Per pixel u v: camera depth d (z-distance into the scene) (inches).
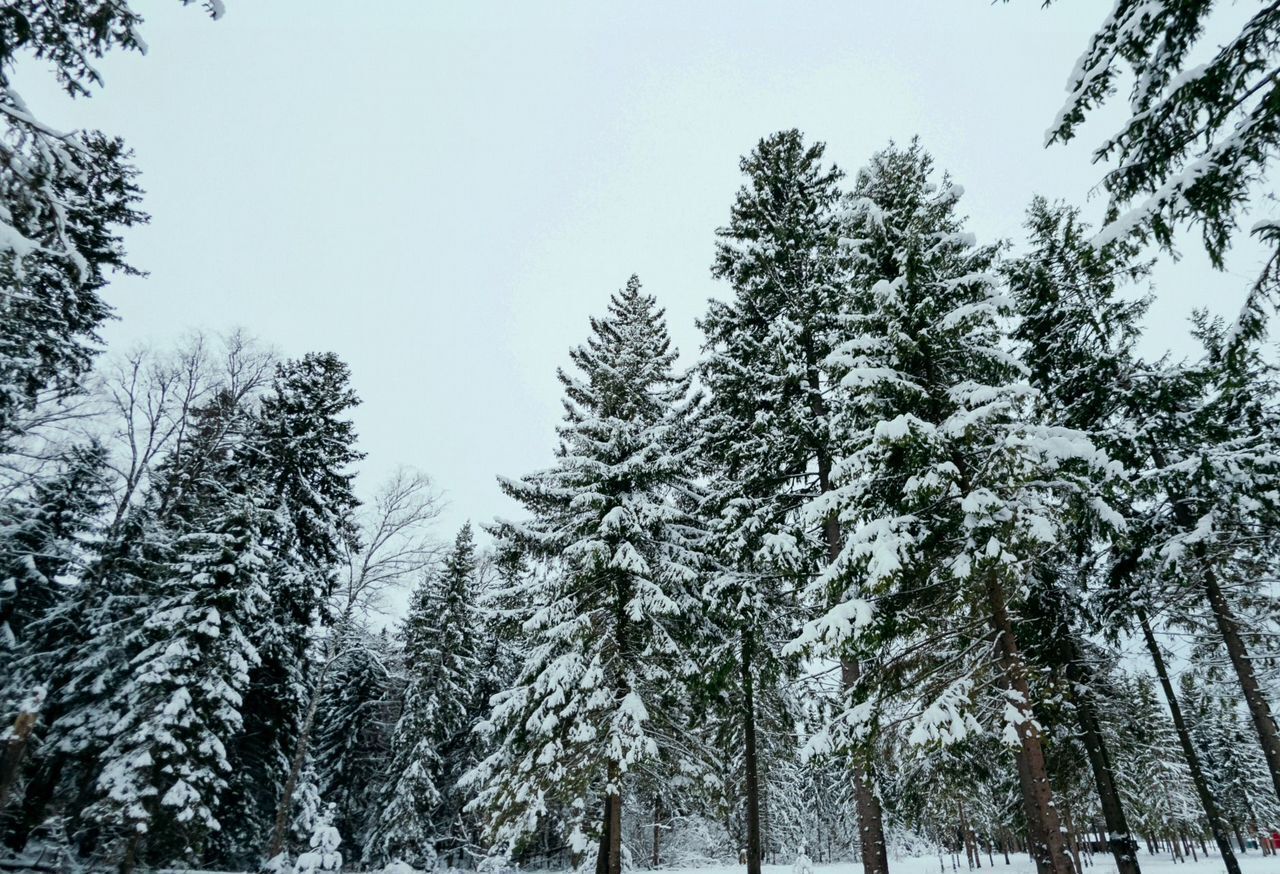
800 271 675.4
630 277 831.1
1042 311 571.2
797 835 1125.7
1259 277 276.7
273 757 792.3
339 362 1018.1
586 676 562.3
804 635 409.1
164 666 593.9
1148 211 277.3
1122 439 503.5
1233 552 491.2
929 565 412.5
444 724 1056.2
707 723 707.4
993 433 387.2
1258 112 246.7
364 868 1033.5
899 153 541.3
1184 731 567.5
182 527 770.8
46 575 721.6
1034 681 425.7
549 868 1216.2
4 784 398.0
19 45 355.9
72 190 666.2
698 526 722.2
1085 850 1266.0
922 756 388.8
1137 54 280.2
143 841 563.8
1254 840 1923.0
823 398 615.5
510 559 673.6
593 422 673.0
